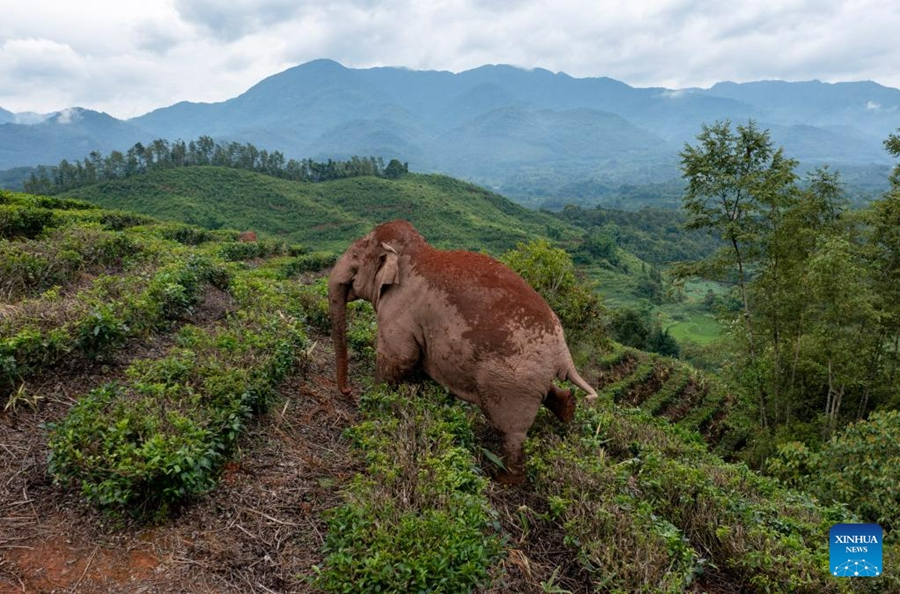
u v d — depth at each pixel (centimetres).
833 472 948
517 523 527
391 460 527
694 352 4244
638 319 4181
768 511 698
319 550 435
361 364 847
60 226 1434
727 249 1855
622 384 2816
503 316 570
